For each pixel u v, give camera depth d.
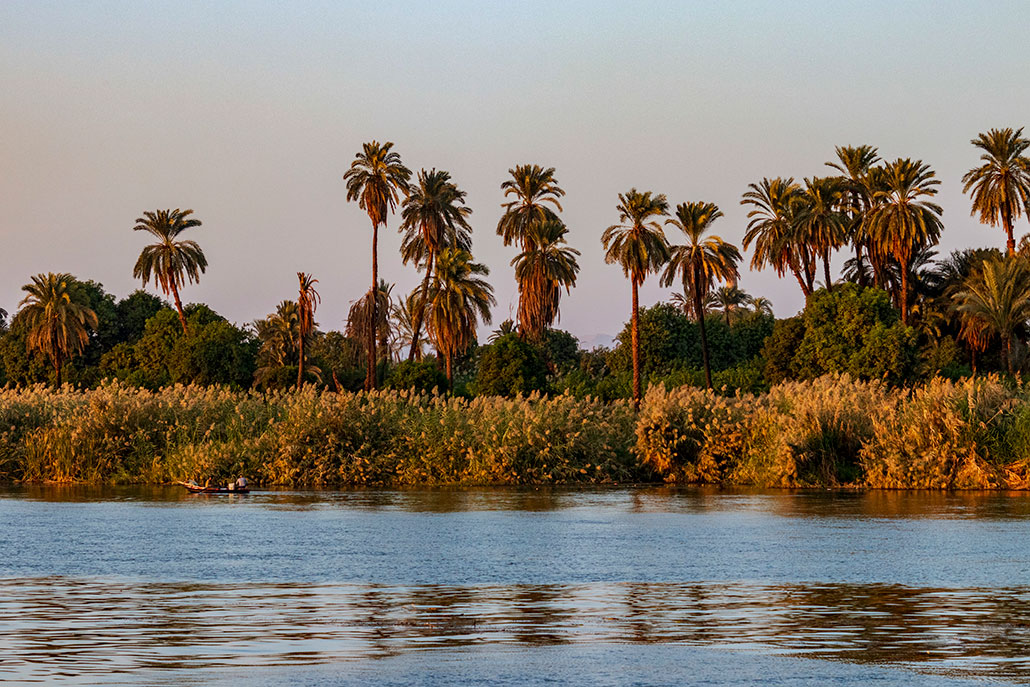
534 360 113.75
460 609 24.36
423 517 46.47
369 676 18.12
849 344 112.94
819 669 18.69
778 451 67.56
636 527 41.91
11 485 69.81
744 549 35.12
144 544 36.84
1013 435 63.78
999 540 37.47
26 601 25.34
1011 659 19.44
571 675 18.27
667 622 22.83
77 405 76.75
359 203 116.81
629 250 98.88
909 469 64.56
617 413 78.56
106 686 17.34
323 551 34.84
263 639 21.06
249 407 76.69
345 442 72.56
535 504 54.06
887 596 26.00
